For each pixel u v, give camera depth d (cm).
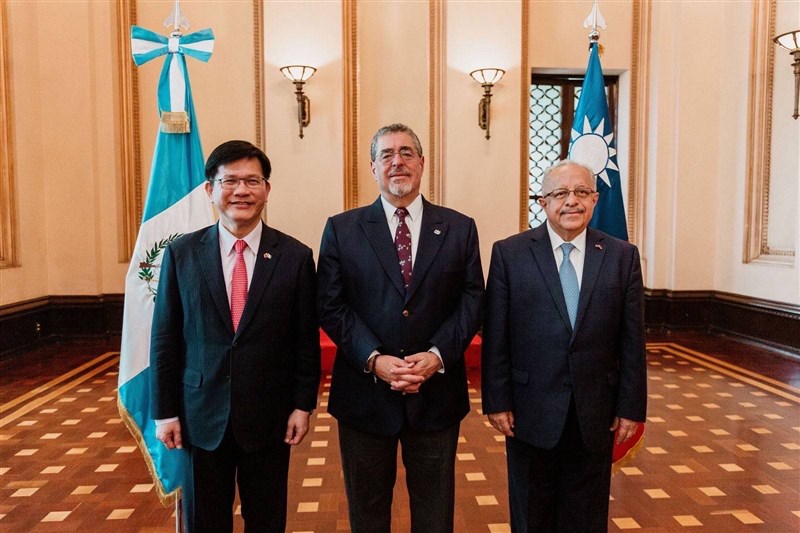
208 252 202
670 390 506
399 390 204
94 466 351
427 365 202
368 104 727
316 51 693
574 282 215
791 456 364
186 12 712
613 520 286
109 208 710
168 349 203
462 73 705
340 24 693
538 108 780
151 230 289
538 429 209
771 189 679
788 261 648
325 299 216
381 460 217
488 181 714
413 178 212
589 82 436
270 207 698
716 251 759
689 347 676
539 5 745
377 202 224
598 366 209
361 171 729
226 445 201
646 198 775
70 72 686
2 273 610
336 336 210
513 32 706
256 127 716
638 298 214
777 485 324
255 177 196
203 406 197
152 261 287
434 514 216
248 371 196
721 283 749
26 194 658
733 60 728
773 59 672
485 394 221
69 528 279
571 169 209
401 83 726
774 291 658
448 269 214
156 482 267
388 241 215
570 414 210
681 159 750
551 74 775
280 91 694
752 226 700
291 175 698
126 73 708
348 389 216
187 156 300
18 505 302
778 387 514
